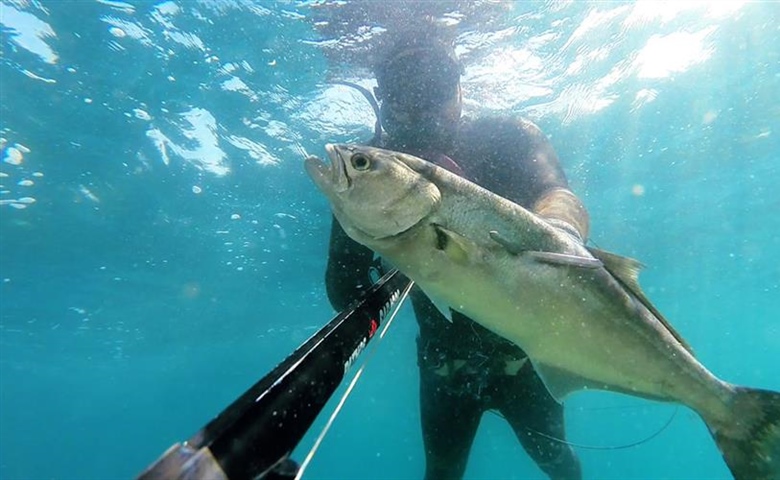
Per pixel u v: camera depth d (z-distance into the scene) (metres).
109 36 1.74
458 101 1.08
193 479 0.19
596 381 0.60
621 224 4.04
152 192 2.80
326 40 1.68
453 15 1.51
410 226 0.55
